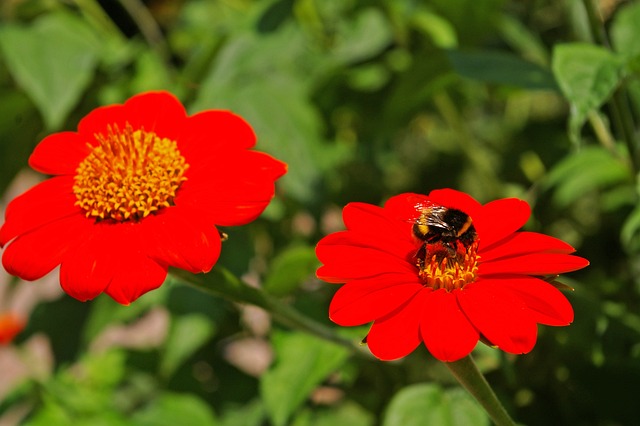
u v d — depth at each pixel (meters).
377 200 0.67
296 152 0.56
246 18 0.60
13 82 0.59
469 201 0.45
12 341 0.61
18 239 0.44
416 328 0.41
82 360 0.58
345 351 0.50
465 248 0.42
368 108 0.63
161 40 0.63
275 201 0.58
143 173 0.44
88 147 0.46
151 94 0.47
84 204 0.44
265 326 0.62
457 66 0.51
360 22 0.62
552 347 0.54
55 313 0.60
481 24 0.59
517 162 0.65
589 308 0.52
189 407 0.55
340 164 0.63
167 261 0.43
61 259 0.44
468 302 0.41
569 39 0.61
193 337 0.54
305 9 0.61
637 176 0.52
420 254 0.42
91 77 0.60
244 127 0.46
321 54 0.61
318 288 0.60
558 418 0.54
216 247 0.43
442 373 0.56
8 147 0.60
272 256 0.61
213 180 0.44
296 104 0.57
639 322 0.52
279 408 0.50
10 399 0.58
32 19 0.62
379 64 0.63
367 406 0.57
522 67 0.51
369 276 0.42
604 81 0.46
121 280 0.43
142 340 0.85
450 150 0.71
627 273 0.58
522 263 0.42
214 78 0.57
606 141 0.53
